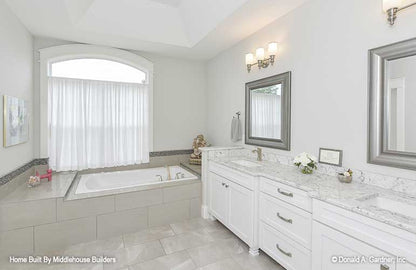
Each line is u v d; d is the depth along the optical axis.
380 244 1.13
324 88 1.99
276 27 2.48
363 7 1.69
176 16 2.92
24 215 2.11
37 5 2.14
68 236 2.29
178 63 3.88
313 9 2.07
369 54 1.64
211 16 2.54
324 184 1.67
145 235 2.51
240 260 2.04
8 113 2.14
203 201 3.01
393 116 1.53
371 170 1.66
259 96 2.78
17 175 2.41
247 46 2.96
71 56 3.10
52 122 2.98
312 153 2.11
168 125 3.83
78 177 3.05
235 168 2.30
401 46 1.47
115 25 2.71
